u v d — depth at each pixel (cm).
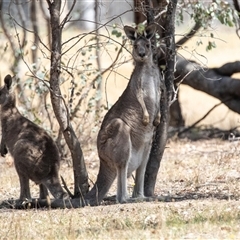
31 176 2648
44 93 3459
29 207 2511
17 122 2777
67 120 2616
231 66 4031
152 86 2616
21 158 2652
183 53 5722
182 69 3850
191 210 2245
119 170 2548
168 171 3200
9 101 2822
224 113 4966
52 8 2573
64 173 3322
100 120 3641
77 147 2639
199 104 5362
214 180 2995
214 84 4050
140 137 2588
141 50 2577
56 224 2162
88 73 3669
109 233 1967
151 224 2062
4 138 2819
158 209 2281
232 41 7694
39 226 2147
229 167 3253
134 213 2256
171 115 4447
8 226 2169
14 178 3216
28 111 3597
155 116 2619
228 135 4188
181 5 3186
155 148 2677
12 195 2903
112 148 2541
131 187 2977
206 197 2592
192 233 1922
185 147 3881
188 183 2925
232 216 2089
